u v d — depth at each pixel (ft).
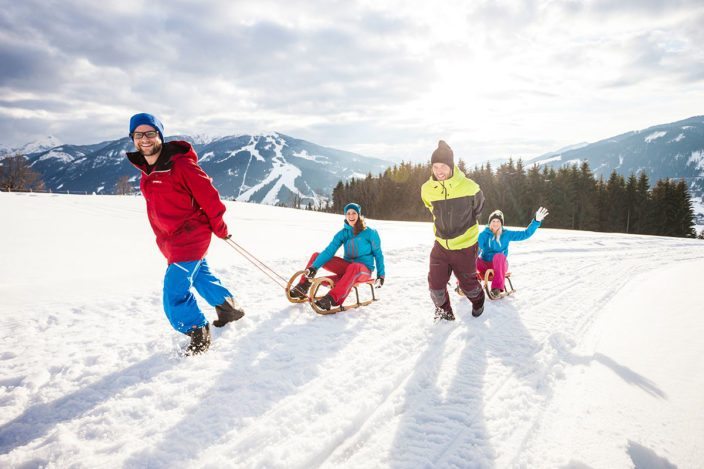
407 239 43.14
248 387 8.89
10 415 7.82
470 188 12.20
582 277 23.15
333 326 13.07
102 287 17.47
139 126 9.45
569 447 6.61
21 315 13.46
